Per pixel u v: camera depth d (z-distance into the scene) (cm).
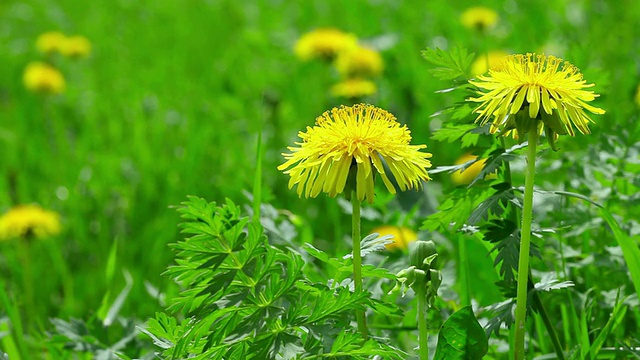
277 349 248
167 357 262
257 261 252
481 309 333
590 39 755
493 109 251
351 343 246
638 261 283
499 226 287
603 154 383
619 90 626
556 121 243
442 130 309
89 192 675
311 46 803
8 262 581
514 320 279
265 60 959
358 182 250
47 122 834
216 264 247
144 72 985
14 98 955
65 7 1379
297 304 252
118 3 1341
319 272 382
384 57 881
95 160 707
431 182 633
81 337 367
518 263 271
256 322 250
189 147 680
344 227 591
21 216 534
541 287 283
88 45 992
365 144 251
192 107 811
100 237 611
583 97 244
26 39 1241
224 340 247
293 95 841
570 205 403
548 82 243
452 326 257
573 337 355
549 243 378
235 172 671
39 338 413
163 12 1258
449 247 455
